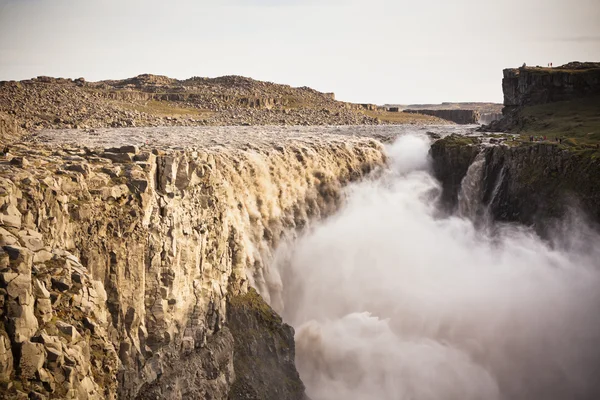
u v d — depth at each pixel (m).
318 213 98.69
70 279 35.94
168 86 198.00
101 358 36.59
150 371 46.09
